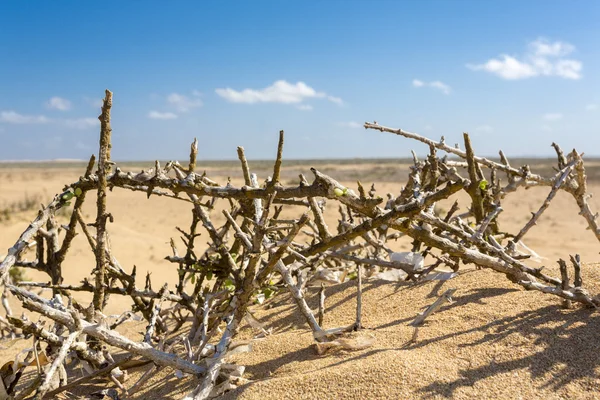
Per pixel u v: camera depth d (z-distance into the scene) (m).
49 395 2.69
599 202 24.72
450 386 2.13
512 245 3.43
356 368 2.27
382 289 3.46
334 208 20.20
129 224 17.81
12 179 43.16
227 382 2.39
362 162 114.31
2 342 4.33
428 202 2.26
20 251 2.58
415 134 3.42
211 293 3.16
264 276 2.49
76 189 2.80
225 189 2.62
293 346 2.73
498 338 2.43
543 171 52.78
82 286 3.12
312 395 2.18
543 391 2.06
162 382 2.72
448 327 2.63
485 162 3.58
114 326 3.17
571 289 2.62
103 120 2.71
